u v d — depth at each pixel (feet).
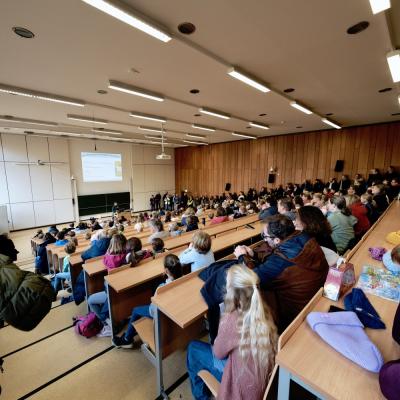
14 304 3.19
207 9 7.54
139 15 7.52
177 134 34.55
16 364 7.02
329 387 2.76
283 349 3.33
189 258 7.30
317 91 15.61
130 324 7.25
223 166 43.42
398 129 25.75
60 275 12.00
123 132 32.24
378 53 10.47
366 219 10.66
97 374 6.59
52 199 35.04
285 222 5.72
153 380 6.37
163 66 11.57
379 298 4.51
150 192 48.24
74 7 7.29
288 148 34.55
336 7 7.50
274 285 4.60
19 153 31.83
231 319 3.59
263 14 7.82
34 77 12.75
